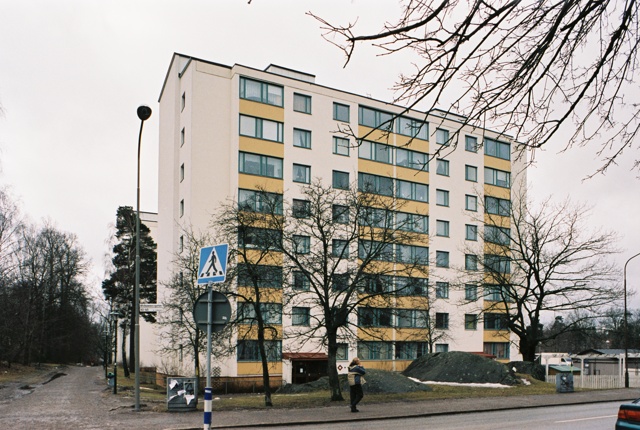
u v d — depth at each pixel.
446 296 50.84
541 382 30.78
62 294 70.31
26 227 53.34
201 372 37.81
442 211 51.19
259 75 42.88
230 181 41.44
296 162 43.56
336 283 24.61
